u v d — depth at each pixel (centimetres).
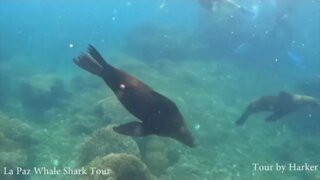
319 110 1886
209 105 1897
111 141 1089
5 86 2016
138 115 370
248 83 2427
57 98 1884
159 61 2677
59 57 3144
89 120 1541
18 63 2766
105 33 4825
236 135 1619
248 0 4253
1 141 1214
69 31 4881
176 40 3094
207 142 1498
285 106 1170
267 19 3098
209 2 1197
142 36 3244
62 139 1405
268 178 1277
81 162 1101
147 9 16575
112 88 375
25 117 1661
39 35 4378
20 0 12281
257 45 2984
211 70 2561
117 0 12825
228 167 1326
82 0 13288
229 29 3016
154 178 951
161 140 1304
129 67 2447
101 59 373
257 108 1214
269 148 1545
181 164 1284
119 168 846
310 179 1301
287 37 3094
